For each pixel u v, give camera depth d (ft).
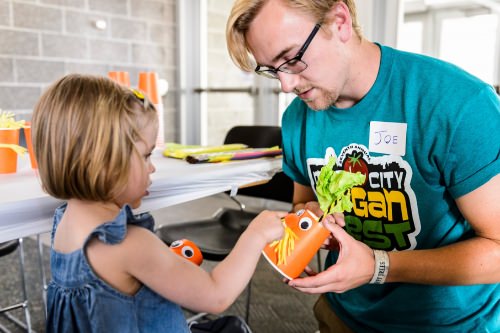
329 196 2.71
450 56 8.70
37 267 8.05
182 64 13.93
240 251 2.64
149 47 13.15
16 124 3.86
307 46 2.69
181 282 2.39
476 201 2.72
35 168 3.97
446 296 3.08
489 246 2.74
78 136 2.25
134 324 2.34
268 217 2.80
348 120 3.20
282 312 6.52
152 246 2.34
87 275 2.26
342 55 2.84
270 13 2.65
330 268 2.68
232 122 13.53
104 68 12.14
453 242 3.07
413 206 3.05
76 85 2.34
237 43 2.91
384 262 2.77
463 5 8.34
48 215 2.88
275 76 3.00
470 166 2.68
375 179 3.14
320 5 2.62
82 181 2.29
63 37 11.23
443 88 2.77
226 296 2.53
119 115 2.31
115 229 2.19
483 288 3.11
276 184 6.28
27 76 10.72
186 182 3.59
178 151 4.83
